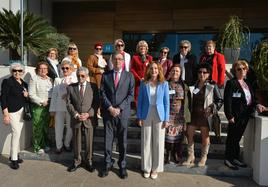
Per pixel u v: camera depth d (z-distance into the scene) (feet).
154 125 15.78
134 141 19.35
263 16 31.68
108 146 16.19
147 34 34.40
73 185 14.98
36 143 18.65
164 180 15.69
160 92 15.70
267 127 14.99
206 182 15.53
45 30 23.26
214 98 16.44
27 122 19.99
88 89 16.79
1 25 22.12
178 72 16.56
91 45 34.99
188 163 16.87
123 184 15.14
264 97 16.16
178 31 33.60
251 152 16.52
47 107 18.84
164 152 17.43
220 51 23.62
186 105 16.40
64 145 19.21
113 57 16.37
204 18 32.81
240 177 16.24
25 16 22.35
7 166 17.34
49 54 19.98
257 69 16.25
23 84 18.24
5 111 16.78
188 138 16.88
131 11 34.30
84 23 35.06
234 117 16.17
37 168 17.06
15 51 22.39
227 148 16.71
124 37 34.81
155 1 33.76
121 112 15.92
